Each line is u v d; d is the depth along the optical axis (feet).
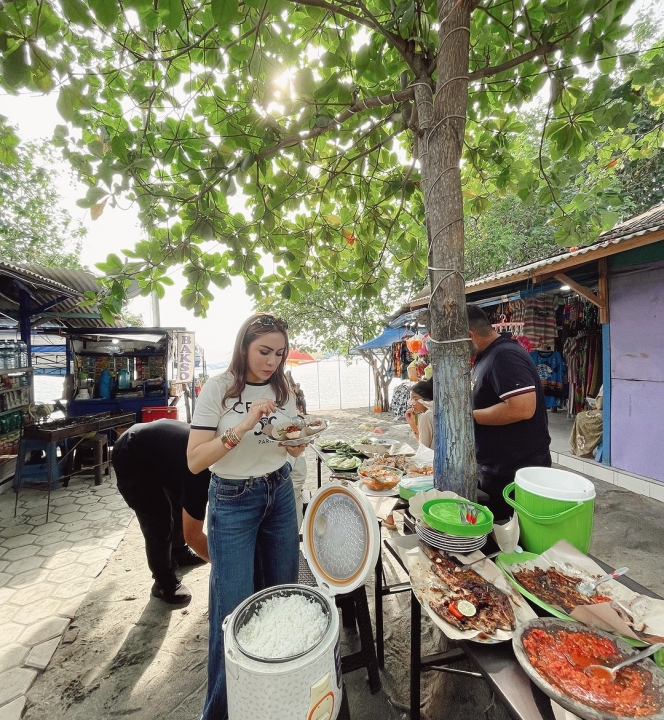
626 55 6.06
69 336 22.06
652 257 15.21
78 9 4.16
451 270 5.31
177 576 10.54
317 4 4.98
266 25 5.32
